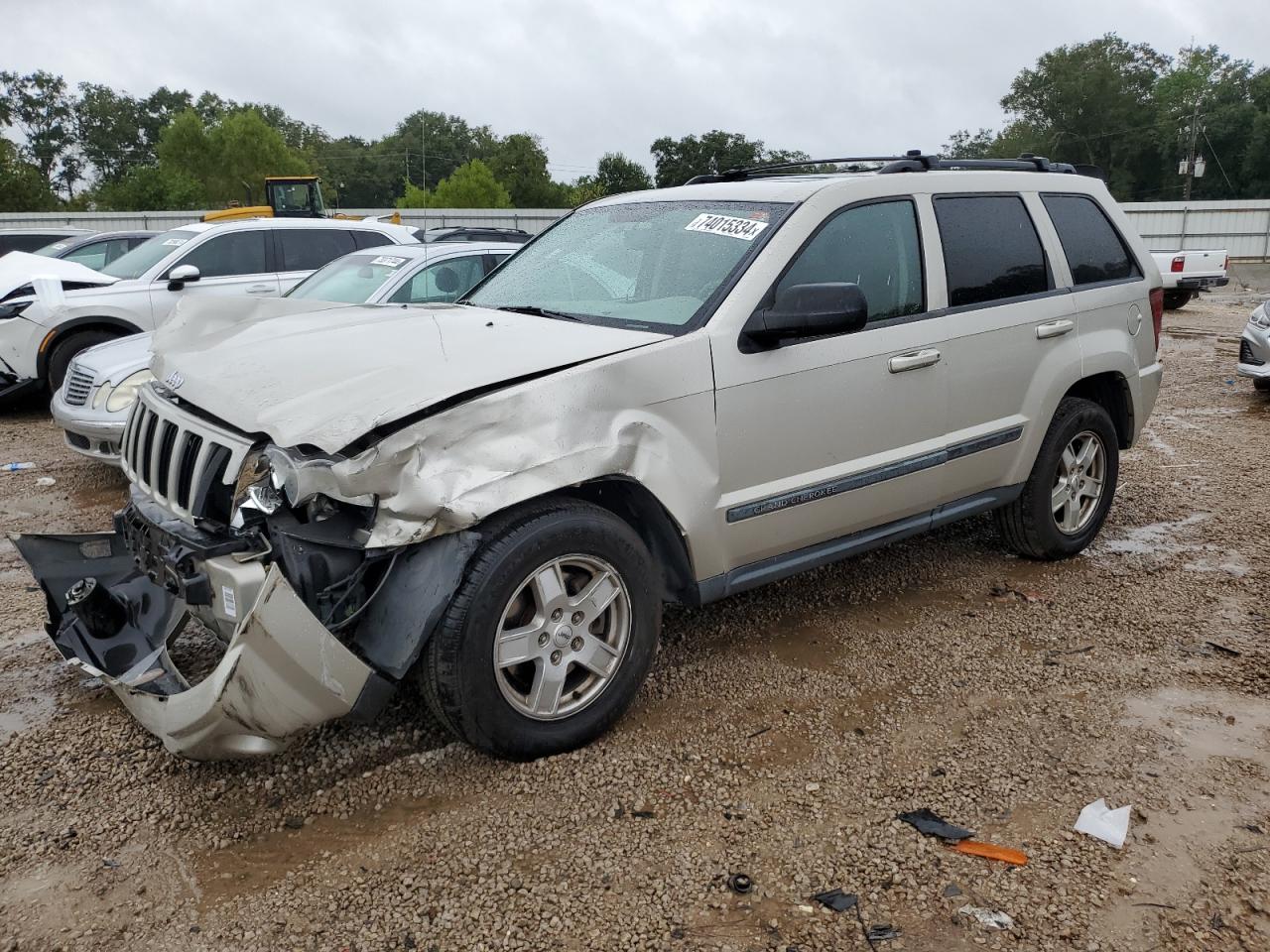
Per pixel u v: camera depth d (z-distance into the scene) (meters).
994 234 4.52
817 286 3.38
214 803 3.05
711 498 3.47
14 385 9.51
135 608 3.70
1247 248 39.03
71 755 3.33
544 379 3.08
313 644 2.72
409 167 120.50
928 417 4.15
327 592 2.87
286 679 2.72
